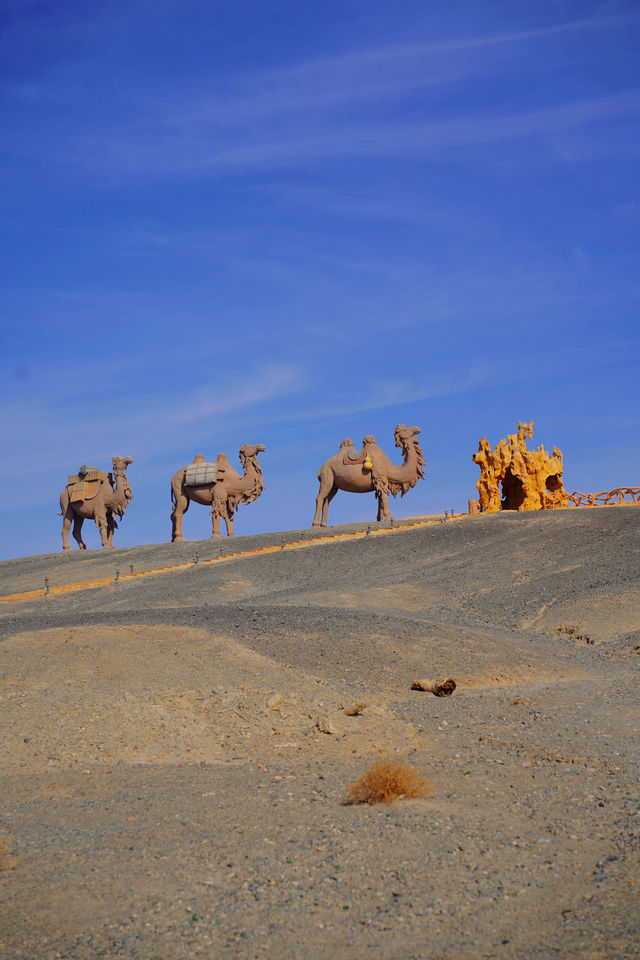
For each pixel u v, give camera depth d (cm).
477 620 3133
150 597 4012
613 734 1430
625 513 4303
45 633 2125
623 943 665
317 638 2256
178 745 1407
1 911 757
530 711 1673
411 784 1098
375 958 664
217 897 778
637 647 2498
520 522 4591
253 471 6175
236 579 4303
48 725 1443
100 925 725
